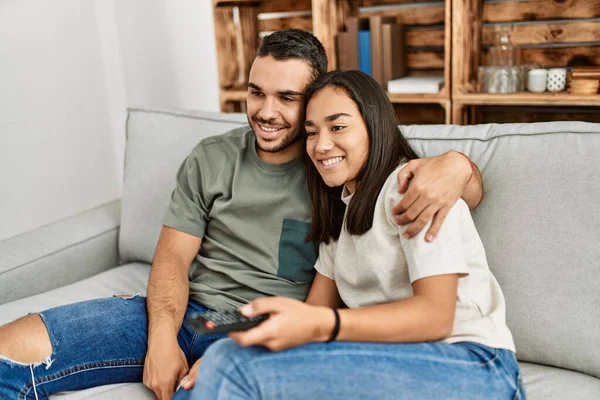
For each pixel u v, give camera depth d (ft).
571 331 3.69
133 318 4.12
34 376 3.71
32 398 3.70
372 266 3.55
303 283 4.41
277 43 4.15
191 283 4.62
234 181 4.52
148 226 5.62
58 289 5.17
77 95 8.52
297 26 8.63
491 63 7.20
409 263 3.25
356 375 2.88
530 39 7.39
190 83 9.91
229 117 5.58
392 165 3.66
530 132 4.13
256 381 2.83
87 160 8.79
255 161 4.53
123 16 8.98
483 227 3.99
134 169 5.79
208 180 4.65
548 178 3.87
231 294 4.42
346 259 3.82
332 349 2.92
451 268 3.13
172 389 3.74
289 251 4.40
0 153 7.58
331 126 3.63
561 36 7.24
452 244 3.20
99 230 5.79
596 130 3.90
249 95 4.33
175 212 4.66
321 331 2.90
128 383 4.04
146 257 5.66
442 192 3.24
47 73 8.07
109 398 3.80
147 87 9.53
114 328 4.00
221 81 8.25
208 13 9.38
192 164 4.77
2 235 7.71
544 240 3.80
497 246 3.92
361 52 7.53
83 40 8.51
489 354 3.19
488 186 4.06
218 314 2.98
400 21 8.00
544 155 3.95
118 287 5.26
